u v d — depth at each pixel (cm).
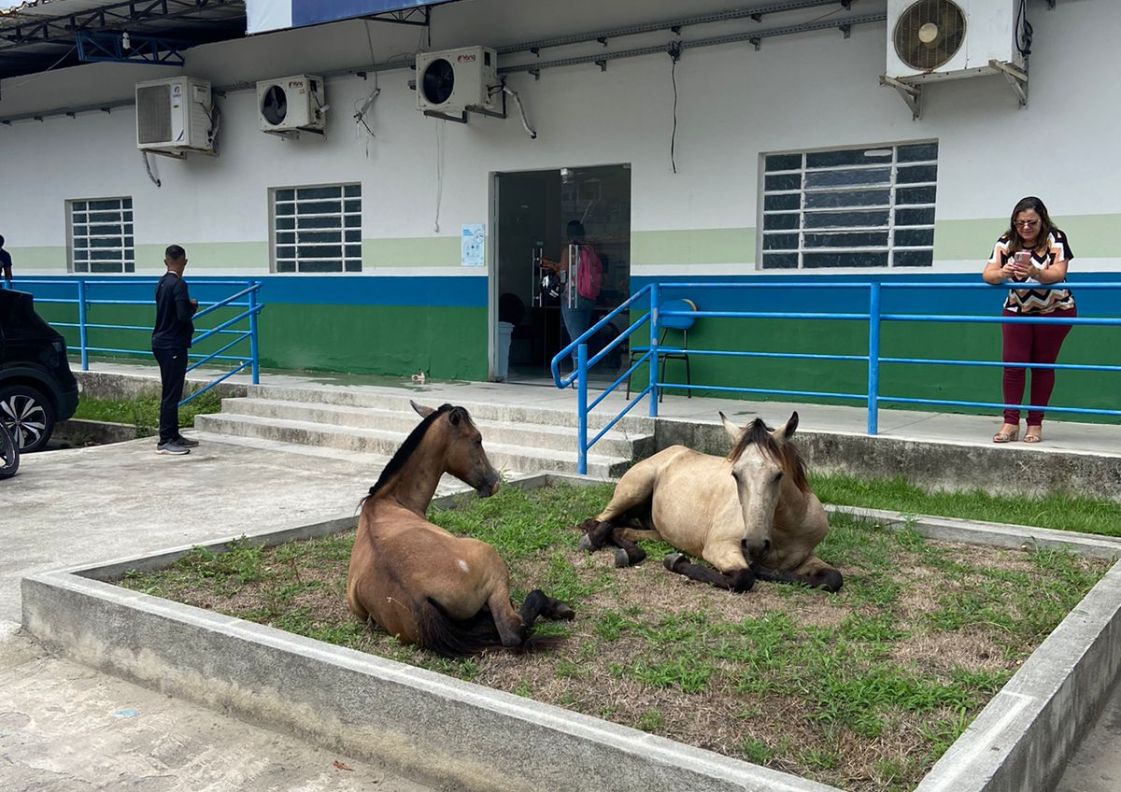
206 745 397
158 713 426
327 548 603
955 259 877
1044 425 823
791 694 388
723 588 519
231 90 1313
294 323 1303
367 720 380
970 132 859
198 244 1384
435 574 424
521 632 429
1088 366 685
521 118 1097
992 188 855
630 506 616
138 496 769
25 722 416
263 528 636
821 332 949
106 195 1473
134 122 1426
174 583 530
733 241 984
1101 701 429
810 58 927
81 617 474
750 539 455
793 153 959
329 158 1252
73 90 1480
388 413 987
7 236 1595
